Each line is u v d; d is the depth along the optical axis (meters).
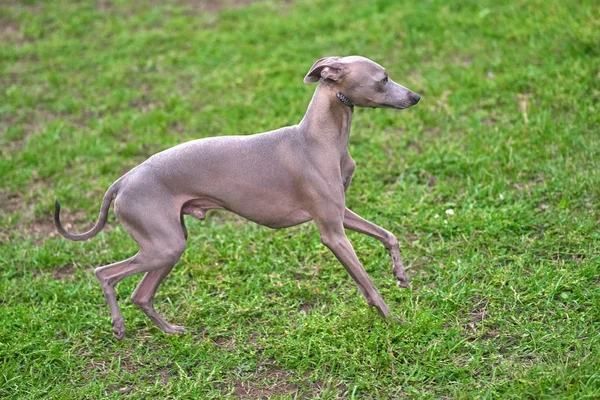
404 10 9.11
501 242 5.24
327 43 8.73
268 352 4.52
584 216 5.31
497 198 5.71
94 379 4.48
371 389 4.15
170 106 7.88
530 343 4.29
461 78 7.51
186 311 5.01
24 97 8.29
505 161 6.09
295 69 8.25
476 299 4.77
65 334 4.91
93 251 5.75
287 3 10.11
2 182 6.77
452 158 6.28
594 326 4.34
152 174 4.23
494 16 8.61
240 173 4.23
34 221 6.27
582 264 4.86
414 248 5.34
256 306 4.96
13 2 10.75
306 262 5.38
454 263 5.07
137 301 4.53
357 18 9.23
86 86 8.51
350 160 4.47
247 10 9.95
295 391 4.23
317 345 4.48
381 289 4.96
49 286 5.34
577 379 3.90
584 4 8.25
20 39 9.78
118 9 10.43
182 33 9.48
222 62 8.73
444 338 4.43
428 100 7.28
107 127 7.51
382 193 6.02
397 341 4.44
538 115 6.60
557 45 7.66
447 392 4.07
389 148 6.68
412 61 8.08
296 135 4.30
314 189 4.23
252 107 7.61
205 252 5.57
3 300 5.27
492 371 4.12
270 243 5.65
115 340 4.81
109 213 6.27
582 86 6.89
